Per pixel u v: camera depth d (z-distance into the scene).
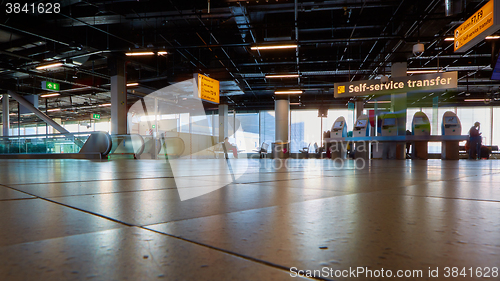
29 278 0.52
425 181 2.56
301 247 0.71
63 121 40.19
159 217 1.08
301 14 11.26
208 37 13.34
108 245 0.73
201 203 1.39
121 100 14.03
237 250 0.69
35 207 1.28
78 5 10.32
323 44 14.01
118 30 12.47
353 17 11.09
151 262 0.61
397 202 1.42
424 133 11.89
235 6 9.63
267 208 1.26
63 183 2.34
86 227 0.92
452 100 23.73
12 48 13.66
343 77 19.23
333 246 0.72
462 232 0.85
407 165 6.28
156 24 11.71
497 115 24.02
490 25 6.87
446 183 2.38
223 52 15.64
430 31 10.95
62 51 13.00
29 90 21.31
